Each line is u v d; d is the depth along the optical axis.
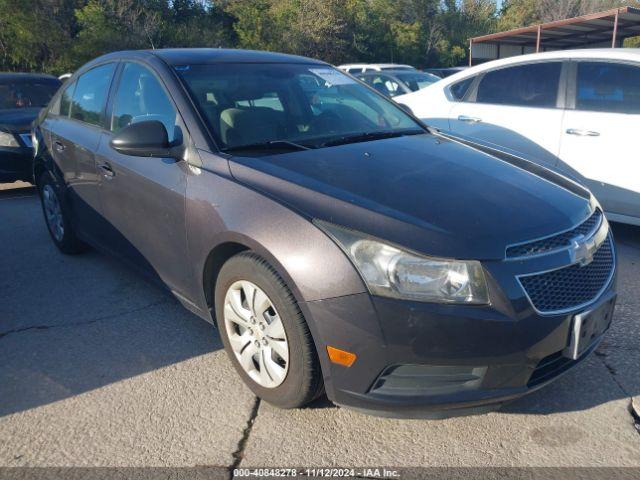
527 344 2.30
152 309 3.92
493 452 2.50
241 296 2.78
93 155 3.90
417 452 2.51
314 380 2.53
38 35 28.53
